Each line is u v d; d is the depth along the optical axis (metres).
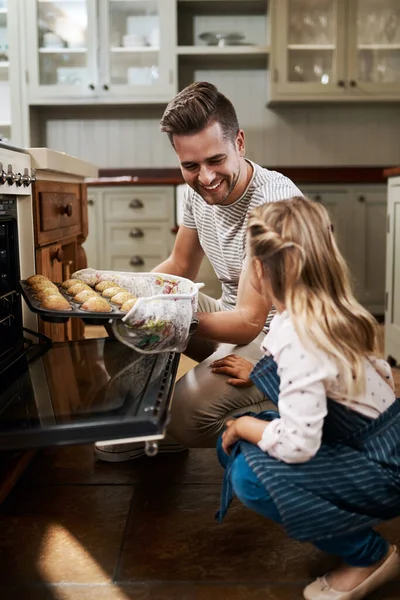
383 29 4.18
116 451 1.80
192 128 1.40
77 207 2.24
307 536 1.10
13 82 4.24
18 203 1.60
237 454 1.21
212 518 1.49
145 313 1.23
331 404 1.10
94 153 4.64
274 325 1.12
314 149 4.62
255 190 1.56
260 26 4.50
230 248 1.65
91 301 1.33
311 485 1.08
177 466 1.78
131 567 1.29
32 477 1.71
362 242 4.08
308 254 1.07
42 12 4.23
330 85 4.21
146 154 4.65
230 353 1.64
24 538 1.41
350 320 1.07
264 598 1.19
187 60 4.52
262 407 1.60
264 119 4.60
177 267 1.93
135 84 4.25
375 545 1.15
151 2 4.22
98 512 1.52
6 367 1.41
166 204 4.05
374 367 1.16
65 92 4.25
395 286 2.86
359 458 1.10
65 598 1.19
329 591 1.16
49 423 1.02
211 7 4.43
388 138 4.60
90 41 4.22
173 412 1.55
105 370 1.36
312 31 4.22
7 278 1.53
